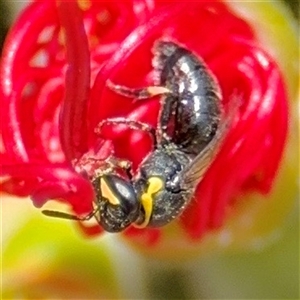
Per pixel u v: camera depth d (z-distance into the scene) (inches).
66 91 2.0
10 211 2.6
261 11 2.4
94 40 2.2
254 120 2.2
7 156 2.1
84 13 2.2
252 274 2.5
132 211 2.0
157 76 2.2
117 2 2.2
